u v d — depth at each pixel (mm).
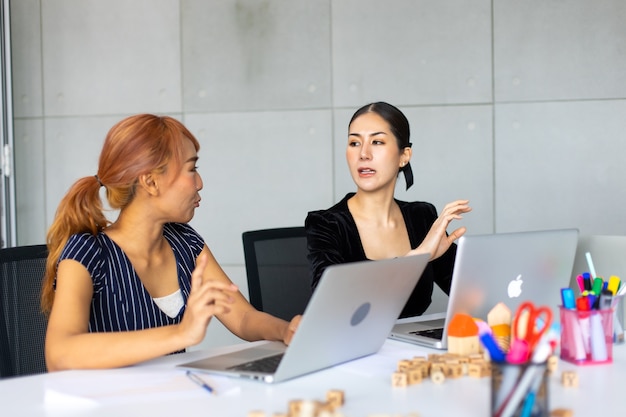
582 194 3500
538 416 1090
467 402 1233
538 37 3506
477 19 3553
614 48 3445
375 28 3645
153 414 1186
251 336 1845
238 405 1230
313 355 1404
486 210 3586
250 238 2395
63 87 3920
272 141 3762
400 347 1688
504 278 1659
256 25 3754
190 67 3818
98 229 1806
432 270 2330
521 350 1138
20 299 1822
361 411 1188
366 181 2186
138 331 1489
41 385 1363
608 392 1292
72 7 3896
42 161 3949
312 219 2236
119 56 3871
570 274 1808
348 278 1328
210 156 3824
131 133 1697
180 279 1892
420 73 3615
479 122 3574
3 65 3635
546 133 3520
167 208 1759
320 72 3703
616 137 3457
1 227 3666
